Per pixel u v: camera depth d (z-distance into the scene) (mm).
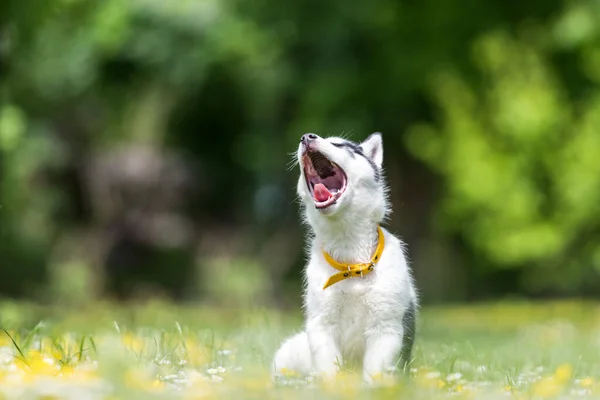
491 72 32062
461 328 21109
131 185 40375
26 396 6594
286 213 42469
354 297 9281
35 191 34719
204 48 40094
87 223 39344
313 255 9734
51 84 36656
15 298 30703
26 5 21922
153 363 9047
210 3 39938
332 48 36906
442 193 35844
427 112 36625
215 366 9750
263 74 40156
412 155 37250
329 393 7371
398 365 9172
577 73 34469
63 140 38906
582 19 33531
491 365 10664
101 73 40844
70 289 32938
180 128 44875
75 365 8734
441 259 36781
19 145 27969
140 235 39031
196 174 43844
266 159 41500
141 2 39781
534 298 34938
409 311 9570
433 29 35125
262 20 38406
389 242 9672
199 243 41594
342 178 9688
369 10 35469
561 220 30578
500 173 30516
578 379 9297
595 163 30078
